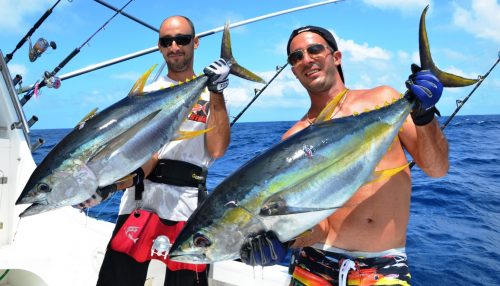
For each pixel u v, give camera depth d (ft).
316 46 6.89
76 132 6.73
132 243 7.72
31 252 10.30
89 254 10.23
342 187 5.66
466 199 22.66
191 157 8.14
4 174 11.37
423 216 19.62
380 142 5.89
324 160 5.59
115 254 7.79
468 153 44.27
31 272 9.91
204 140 8.27
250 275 9.18
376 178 5.89
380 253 6.41
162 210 7.87
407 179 6.67
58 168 6.53
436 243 15.67
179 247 5.71
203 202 5.77
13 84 12.03
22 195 6.56
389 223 6.44
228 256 5.57
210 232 5.54
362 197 6.51
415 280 12.37
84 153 6.57
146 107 7.03
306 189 5.49
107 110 6.88
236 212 5.44
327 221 6.91
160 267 9.41
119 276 7.66
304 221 5.45
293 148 5.59
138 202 7.94
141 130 6.93
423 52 6.06
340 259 6.61
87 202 6.69
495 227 17.72
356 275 6.42
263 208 5.35
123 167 6.81
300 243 6.45
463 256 14.23
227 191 5.57
